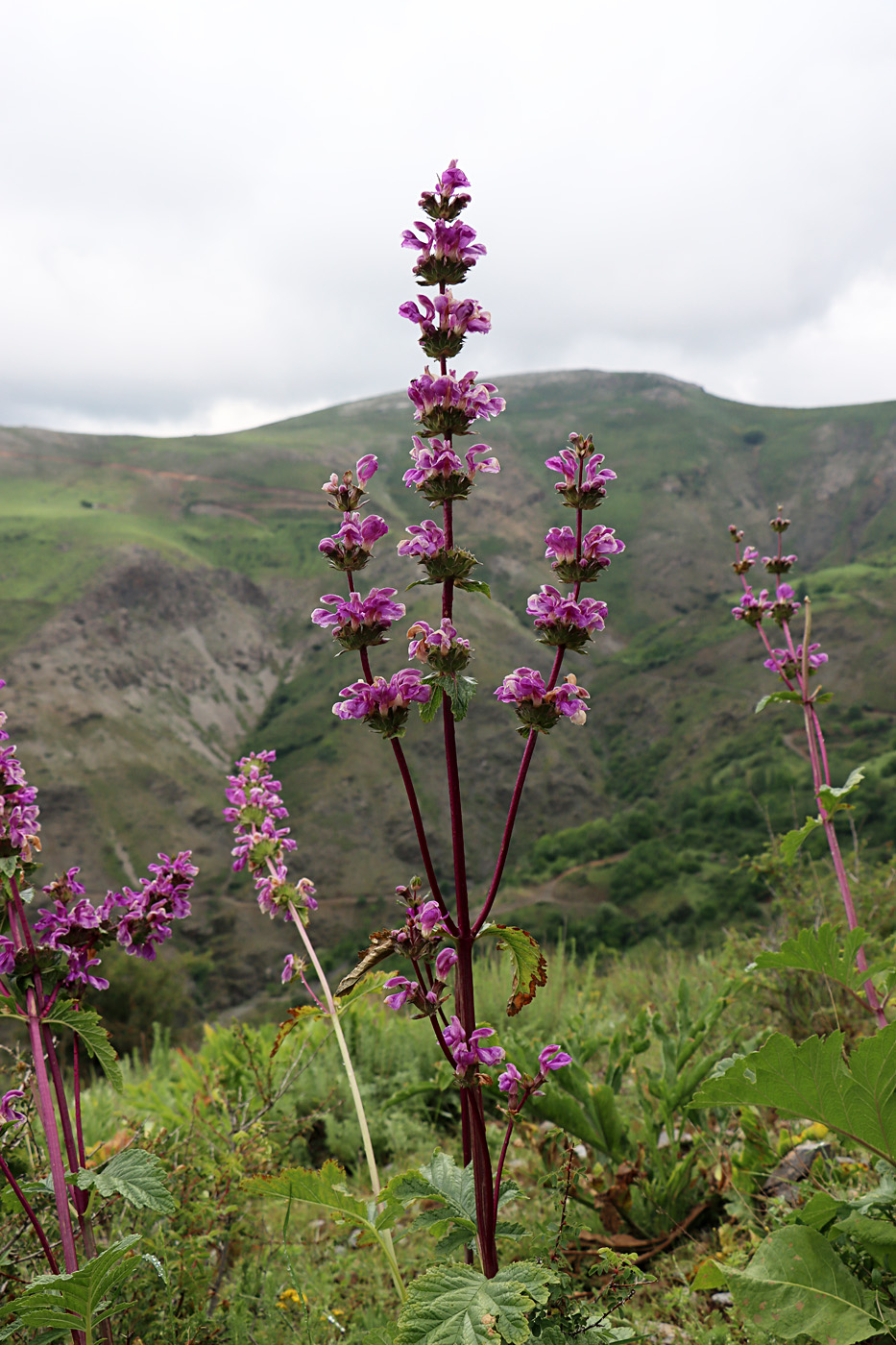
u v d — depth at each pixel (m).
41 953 1.83
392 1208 1.76
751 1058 2.02
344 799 89.69
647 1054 4.50
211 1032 5.39
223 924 71.69
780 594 3.20
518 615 126.31
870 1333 1.75
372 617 1.48
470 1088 1.47
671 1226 2.99
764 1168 2.98
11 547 126.88
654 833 75.88
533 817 90.00
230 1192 2.83
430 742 97.12
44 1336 1.68
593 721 109.31
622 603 138.38
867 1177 2.59
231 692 118.38
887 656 86.69
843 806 2.80
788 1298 1.87
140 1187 1.72
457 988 1.51
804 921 5.05
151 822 85.44
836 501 168.12
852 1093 1.98
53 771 85.62
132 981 18.91
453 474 1.52
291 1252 2.96
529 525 154.88
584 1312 1.73
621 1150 3.20
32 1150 2.28
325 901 76.56
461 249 1.58
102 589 117.38
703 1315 2.47
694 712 101.75
